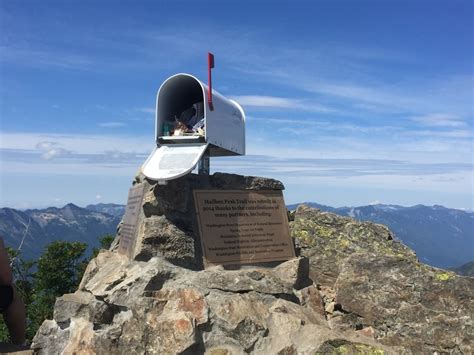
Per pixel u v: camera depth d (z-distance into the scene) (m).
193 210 1.70
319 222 2.22
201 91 1.92
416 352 1.63
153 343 1.41
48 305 4.29
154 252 1.59
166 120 1.84
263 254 1.79
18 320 1.39
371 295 1.77
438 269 1.75
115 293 1.51
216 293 1.53
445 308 1.64
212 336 1.44
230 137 1.90
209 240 1.69
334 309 1.88
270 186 1.88
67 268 4.71
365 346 1.39
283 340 1.43
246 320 1.46
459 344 1.57
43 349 1.63
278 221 1.88
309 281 1.90
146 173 1.68
